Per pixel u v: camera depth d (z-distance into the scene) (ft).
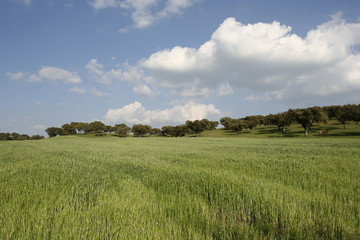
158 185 18.75
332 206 12.99
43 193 15.17
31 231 9.65
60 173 23.39
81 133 490.90
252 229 10.73
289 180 20.10
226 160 34.47
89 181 19.20
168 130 431.43
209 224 11.18
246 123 380.37
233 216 12.33
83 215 11.22
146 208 12.88
